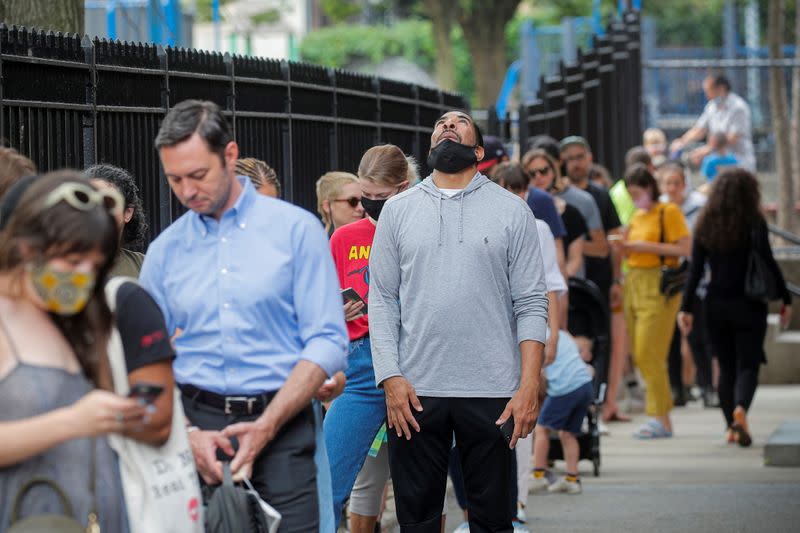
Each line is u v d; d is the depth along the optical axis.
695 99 48.88
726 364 23.50
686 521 16.50
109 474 7.65
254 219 9.34
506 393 11.74
